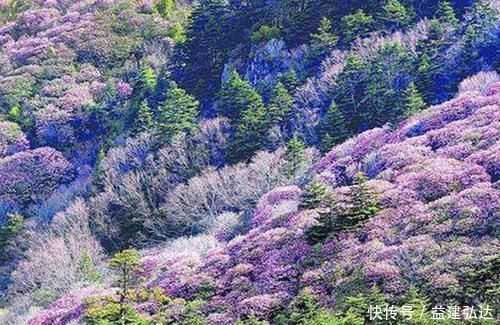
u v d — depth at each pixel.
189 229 52.59
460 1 65.25
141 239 55.00
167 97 64.12
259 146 55.53
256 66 69.62
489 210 28.50
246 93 60.28
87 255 49.06
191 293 33.38
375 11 68.44
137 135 64.25
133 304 33.12
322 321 23.80
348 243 30.56
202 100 70.69
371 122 52.81
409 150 38.97
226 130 59.41
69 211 57.91
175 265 38.19
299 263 31.27
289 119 57.34
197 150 58.50
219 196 52.25
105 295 37.81
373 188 33.91
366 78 55.91
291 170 49.62
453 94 51.19
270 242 34.59
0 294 51.72
